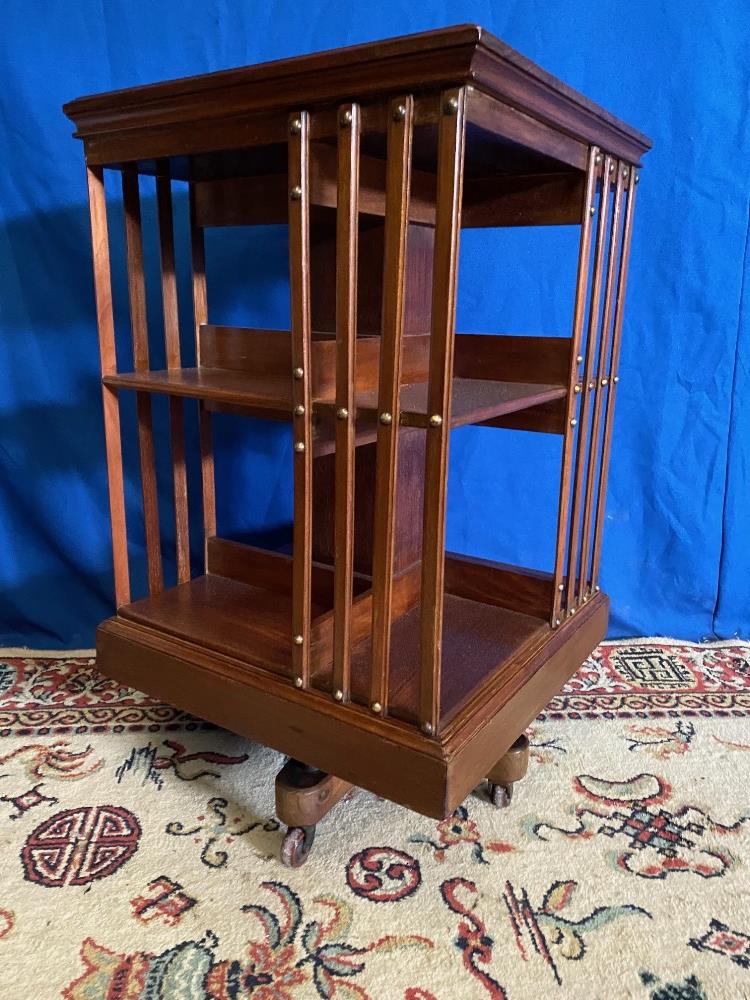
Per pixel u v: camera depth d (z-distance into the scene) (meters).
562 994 0.73
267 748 1.12
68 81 1.23
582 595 1.12
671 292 1.26
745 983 0.75
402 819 0.98
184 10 1.21
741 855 0.92
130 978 0.74
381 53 0.62
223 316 1.35
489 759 0.82
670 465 1.34
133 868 0.88
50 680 1.31
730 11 1.14
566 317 1.28
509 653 0.95
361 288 1.02
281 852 0.89
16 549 1.43
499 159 0.86
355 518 1.12
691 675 1.32
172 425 1.17
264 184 1.06
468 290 1.30
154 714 1.21
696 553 1.38
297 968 0.76
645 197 1.23
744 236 1.22
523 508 1.39
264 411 1.14
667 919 0.82
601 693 1.27
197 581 1.20
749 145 1.18
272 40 1.22
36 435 1.38
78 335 1.34
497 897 0.85
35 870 0.87
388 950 0.78
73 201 1.28
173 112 0.80
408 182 0.66
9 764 1.07
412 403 0.81
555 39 1.18
